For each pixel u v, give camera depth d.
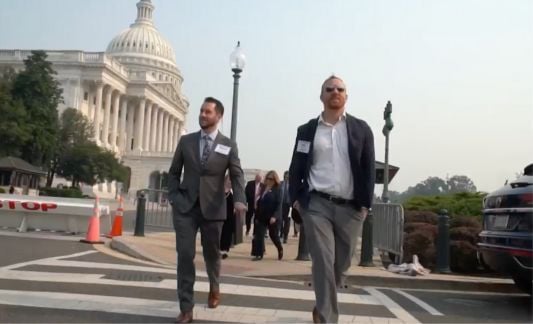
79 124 76.56
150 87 114.44
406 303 7.39
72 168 73.19
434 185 66.19
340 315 6.30
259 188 14.89
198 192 5.71
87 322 5.31
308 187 5.22
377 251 14.33
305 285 8.30
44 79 68.62
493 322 6.38
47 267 8.65
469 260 11.18
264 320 5.76
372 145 5.22
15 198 15.90
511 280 9.48
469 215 13.00
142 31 143.62
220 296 6.95
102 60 98.12
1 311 5.52
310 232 5.13
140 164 108.19
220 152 5.80
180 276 5.55
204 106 5.87
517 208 7.30
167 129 131.62
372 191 5.14
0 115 60.72
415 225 12.21
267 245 16.34
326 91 5.23
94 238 13.10
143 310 5.91
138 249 11.21
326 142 5.20
